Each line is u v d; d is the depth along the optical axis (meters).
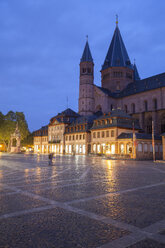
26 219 6.29
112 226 5.80
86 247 4.57
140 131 60.94
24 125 93.12
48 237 5.07
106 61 100.75
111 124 56.84
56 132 83.50
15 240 4.90
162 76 76.69
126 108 85.69
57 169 21.48
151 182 13.54
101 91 89.69
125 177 15.84
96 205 7.88
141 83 84.75
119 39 102.81
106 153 56.59
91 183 12.89
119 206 7.78
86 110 97.25
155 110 70.19
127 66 97.50
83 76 99.88
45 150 91.88
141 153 47.97
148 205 7.95
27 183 12.77
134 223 6.05
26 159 40.00
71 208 7.47
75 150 72.06
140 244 4.74
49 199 8.75
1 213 6.86
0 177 15.40
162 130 68.31
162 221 6.23
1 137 89.44
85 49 103.19
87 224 5.93
